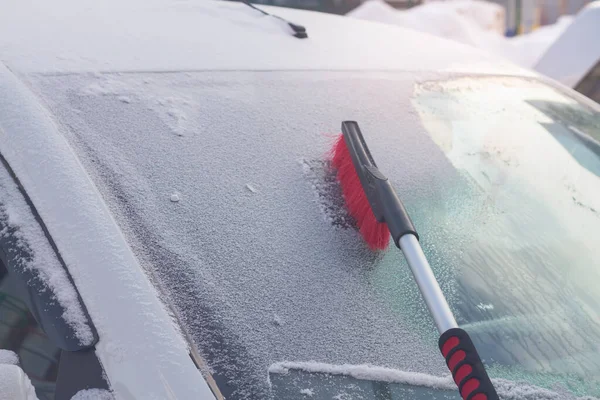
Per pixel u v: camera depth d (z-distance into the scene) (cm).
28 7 189
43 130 129
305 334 119
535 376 123
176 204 131
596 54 332
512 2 1435
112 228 119
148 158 138
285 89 171
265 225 134
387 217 132
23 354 128
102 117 143
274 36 202
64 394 108
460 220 150
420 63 204
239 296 121
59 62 155
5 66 146
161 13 202
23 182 122
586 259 146
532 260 144
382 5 898
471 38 847
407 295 131
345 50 203
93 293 111
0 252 117
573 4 1440
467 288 136
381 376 117
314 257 133
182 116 152
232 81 168
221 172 142
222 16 211
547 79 221
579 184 167
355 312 125
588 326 133
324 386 114
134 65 162
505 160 169
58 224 117
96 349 108
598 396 121
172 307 115
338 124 165
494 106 190
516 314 133
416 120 175
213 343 113
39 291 111
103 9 197
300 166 151
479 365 109
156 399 103
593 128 192
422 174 159
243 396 109
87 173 129
